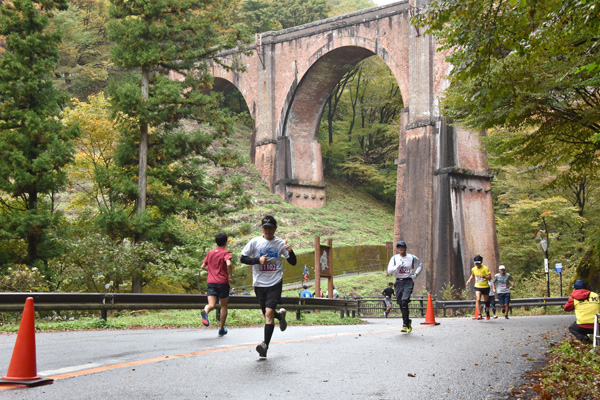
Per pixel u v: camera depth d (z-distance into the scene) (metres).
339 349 8.44
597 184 32.84
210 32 26.69
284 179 59.53
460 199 40.75
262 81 60.78
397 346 9.00
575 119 12.16
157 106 25.50
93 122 27.84
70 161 24.75
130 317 16.70
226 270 10.91
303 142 61.47
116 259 22.39
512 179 36.22
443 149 41.03
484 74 10.03
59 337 10.51
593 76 10.54
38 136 23.95
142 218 24.59
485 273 18.08
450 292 36.81
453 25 9.48
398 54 46.47
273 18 71.81
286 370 6.29
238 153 28.25
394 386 5.51
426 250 40.72
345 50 52.56
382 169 75.75
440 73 42.25
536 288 34.03
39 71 23.92
